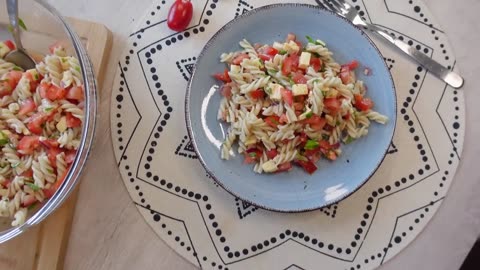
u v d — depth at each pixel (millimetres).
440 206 485
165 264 483
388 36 502
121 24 512
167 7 512
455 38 504
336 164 484
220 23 510
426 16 507
